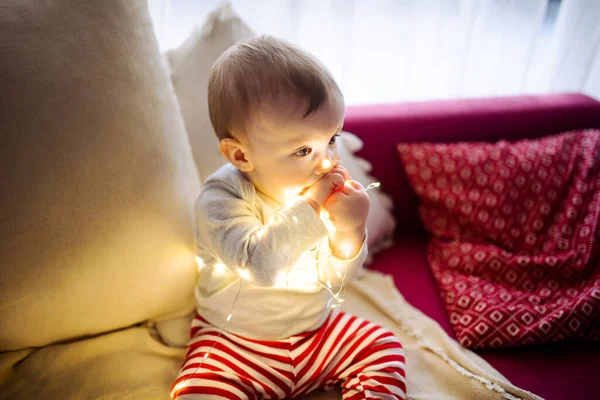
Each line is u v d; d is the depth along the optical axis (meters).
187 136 1.06
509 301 1.05
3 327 0.85
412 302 1.13
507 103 1.33
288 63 0.76
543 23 1.54
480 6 1.40
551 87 1.51
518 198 1.19
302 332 0.93
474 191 1.21
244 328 0.91
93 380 0.89
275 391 0.88
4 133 0.76
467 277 1.14
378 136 1.27
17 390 0.87
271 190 0.86
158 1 1.26
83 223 0.84
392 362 0.88
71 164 0.82
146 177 0.89
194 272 1.00
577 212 1.14
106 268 0.87
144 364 0.93
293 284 0.89
